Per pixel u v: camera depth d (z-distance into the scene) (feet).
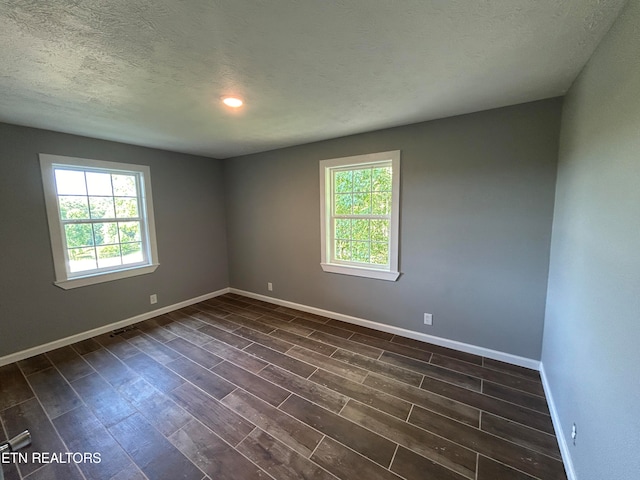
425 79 5.80
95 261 10.44
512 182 7.55
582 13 3.78
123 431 5.84
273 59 4.94
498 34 4.28
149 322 11.43
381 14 3.79
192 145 11.36
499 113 7.52
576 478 4.42
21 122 8.14
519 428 5.80
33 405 6.62
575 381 4.84
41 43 4.33
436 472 4.88
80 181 9.96
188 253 13.32
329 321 11.39
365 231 10.60
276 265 13.26
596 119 4.44
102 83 5.74
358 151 9.96
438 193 8.63
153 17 3.76
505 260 7.88
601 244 4.03
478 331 8.51
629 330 3.11
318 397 6.82
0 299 8.30
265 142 11.07
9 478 4.84
